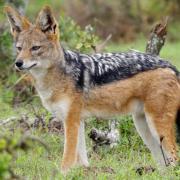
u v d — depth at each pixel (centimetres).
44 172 1448
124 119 1814
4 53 2291
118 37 3553
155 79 1529
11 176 1115
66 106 1523
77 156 1534
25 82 2158
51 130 1822
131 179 1389
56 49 1527
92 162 1586
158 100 1518
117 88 1547
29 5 3538
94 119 1833
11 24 1582
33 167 1498
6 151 1090
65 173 1417
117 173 1428
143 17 3753
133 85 1541
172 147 1505
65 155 1507
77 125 1526
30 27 1556
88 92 1537
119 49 3080
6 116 1948
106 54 1586
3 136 1104
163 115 1516
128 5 3806
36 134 1750
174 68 1567
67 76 1524
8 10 1577
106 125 1828
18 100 2112
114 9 3725
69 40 2216
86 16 3644
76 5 3728
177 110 1542
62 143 1739
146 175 1424
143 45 3334
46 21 1542
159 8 3975
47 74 1526
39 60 1523
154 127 1523
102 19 3647
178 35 3756
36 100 2081
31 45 1527
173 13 3972
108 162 1571
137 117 1580
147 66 1547
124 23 3662
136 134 1795
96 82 1544
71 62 1537
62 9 3678
